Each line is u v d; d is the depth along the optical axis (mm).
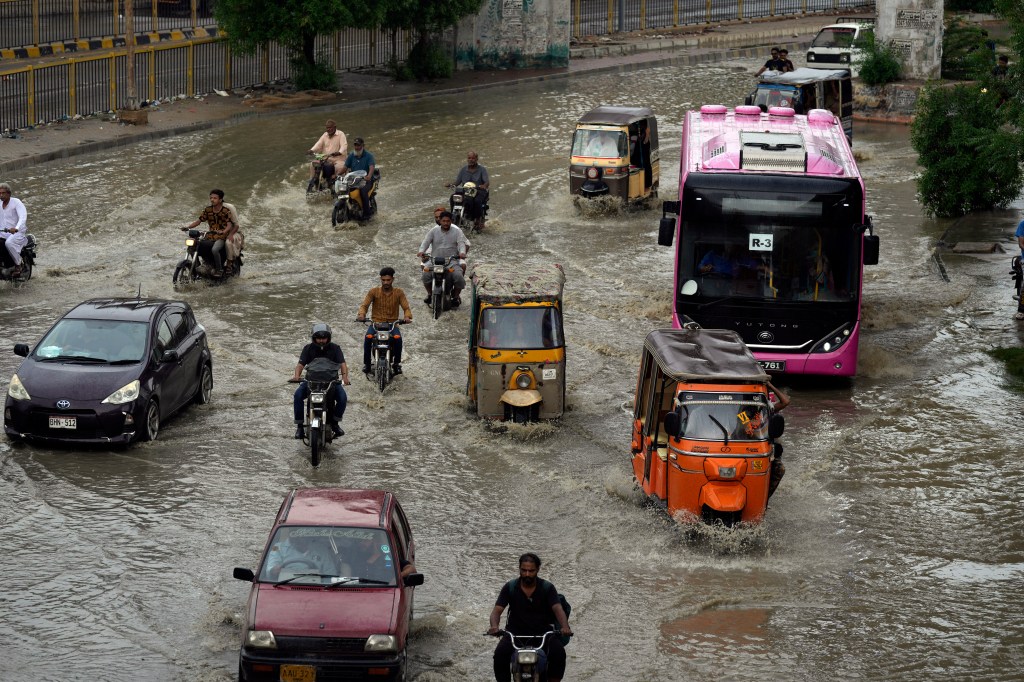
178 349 16469
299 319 21047
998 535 13570
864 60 43031
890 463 15633
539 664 9055
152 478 14523
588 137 28906
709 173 18344
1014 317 21906
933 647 11125
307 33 41375
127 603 11523
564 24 50219
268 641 9695
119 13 50656
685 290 18422
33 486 14148
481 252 25656
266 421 16531
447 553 12836
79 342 15883
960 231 27859
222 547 12797
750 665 10734
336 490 11516
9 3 46906
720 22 64312
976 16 62719
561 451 15789
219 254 22672
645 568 12555
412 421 16688
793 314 18172
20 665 10344
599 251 25922
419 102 43469
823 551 13086
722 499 12891
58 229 26094
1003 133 24938
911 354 20016
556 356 16500
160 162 32719
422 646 10914
